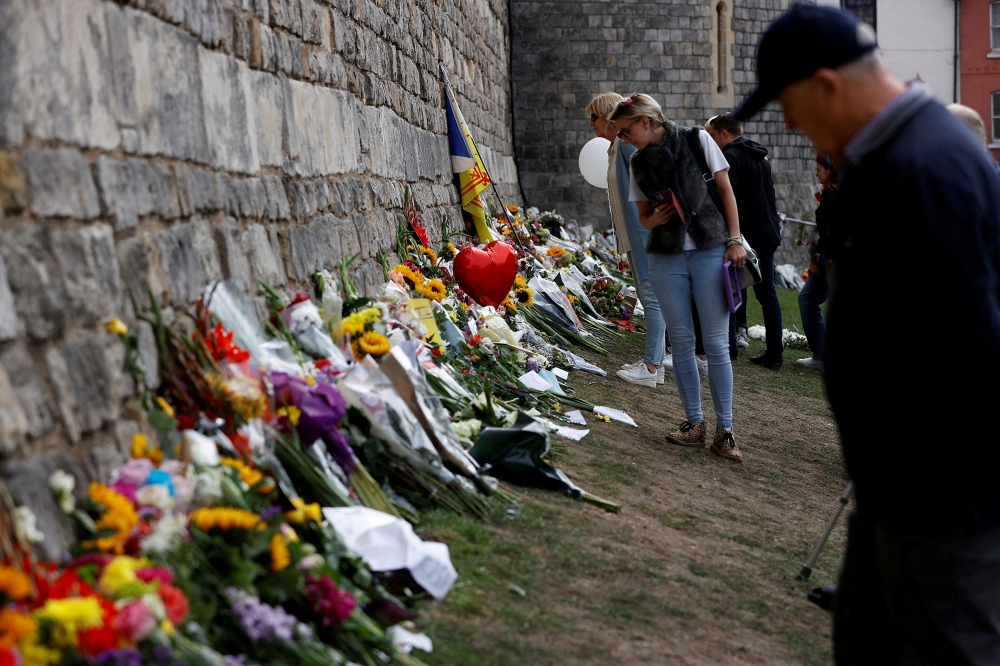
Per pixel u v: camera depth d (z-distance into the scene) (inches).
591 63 895.1
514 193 739.4
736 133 332.5
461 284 271.9
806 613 141.8
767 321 346.0
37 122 100.3
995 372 80.4
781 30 84.9
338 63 235.0
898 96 83.0
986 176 81.7
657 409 253.1
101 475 99.5
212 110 152.5
